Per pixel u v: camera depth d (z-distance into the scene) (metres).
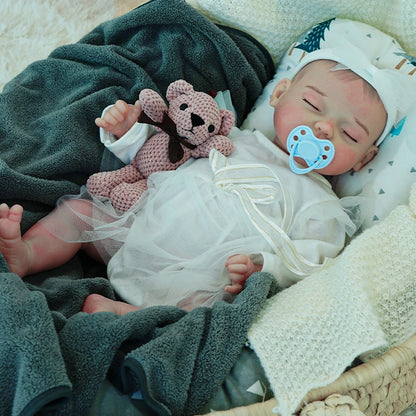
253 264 1.04
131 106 1.17
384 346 0.93
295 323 0.88
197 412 0.82
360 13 1.36
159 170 1.19
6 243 0.97
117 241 1.11
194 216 1.10
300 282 0.99
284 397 0.81
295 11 1.38
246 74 1.34
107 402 0.78
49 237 1.05
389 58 1.28
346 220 1.16
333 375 0.85
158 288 1.06
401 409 0.98
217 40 1.28
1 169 1.03
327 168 1.18
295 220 1.14
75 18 1.79
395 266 1.00
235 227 1.10
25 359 0.72
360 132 1.17
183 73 1.30
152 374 0.77
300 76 1.24
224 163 1.16
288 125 1.19
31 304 0.78
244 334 0.87
